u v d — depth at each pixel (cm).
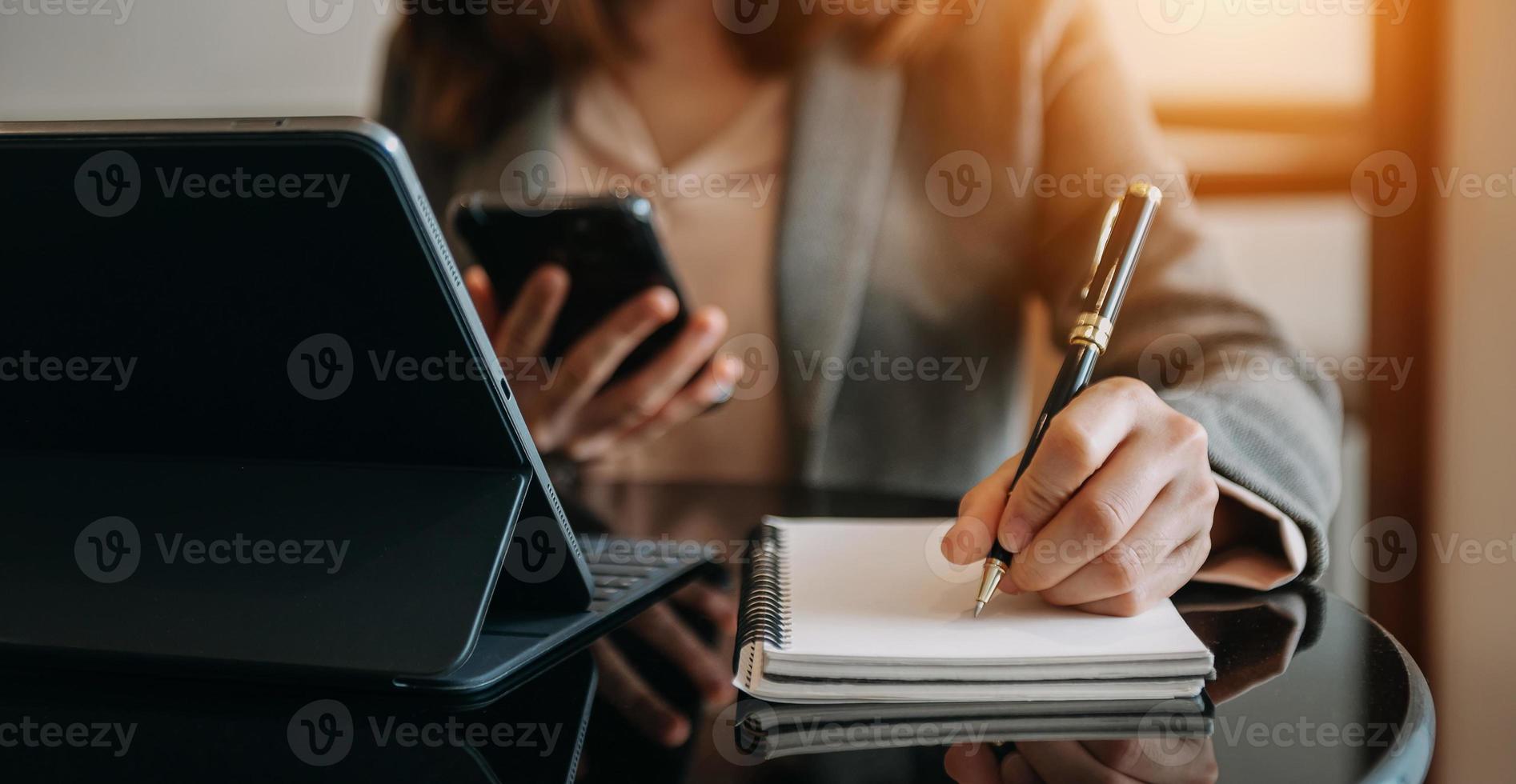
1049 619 44
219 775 33
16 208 36
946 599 47
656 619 53
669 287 82
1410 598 158
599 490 94
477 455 43
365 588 41
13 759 35
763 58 134
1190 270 91
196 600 41
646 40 137
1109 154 121
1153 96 162
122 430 46
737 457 130
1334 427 71
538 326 83
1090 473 44
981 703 40
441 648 39
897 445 126
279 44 174
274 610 41
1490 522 153
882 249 125
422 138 146
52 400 45
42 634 41
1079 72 126
